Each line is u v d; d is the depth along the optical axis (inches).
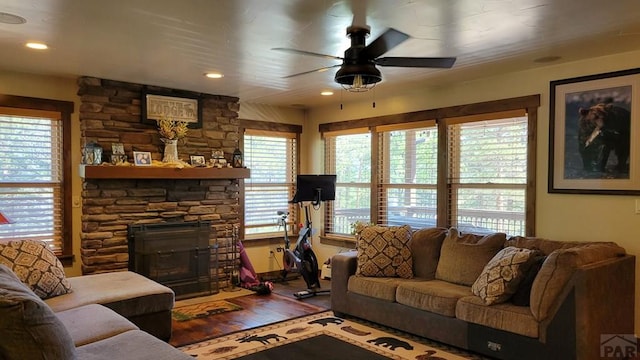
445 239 171.2
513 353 126.3
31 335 73.6
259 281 228.1
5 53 148.2
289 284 231.8
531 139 169.2
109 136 189.9
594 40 133.4
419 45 137.9
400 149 222.4
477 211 189.5
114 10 109.6
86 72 175.3
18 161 177.5
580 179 156.8
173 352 92.2
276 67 166.4
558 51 145.0
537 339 122.0
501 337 128.6
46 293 128.9
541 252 142.0
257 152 249.4
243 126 242.2
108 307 129.9
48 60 157.0
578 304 116.9
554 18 114.7
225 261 223.3
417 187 213.8
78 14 112.1
